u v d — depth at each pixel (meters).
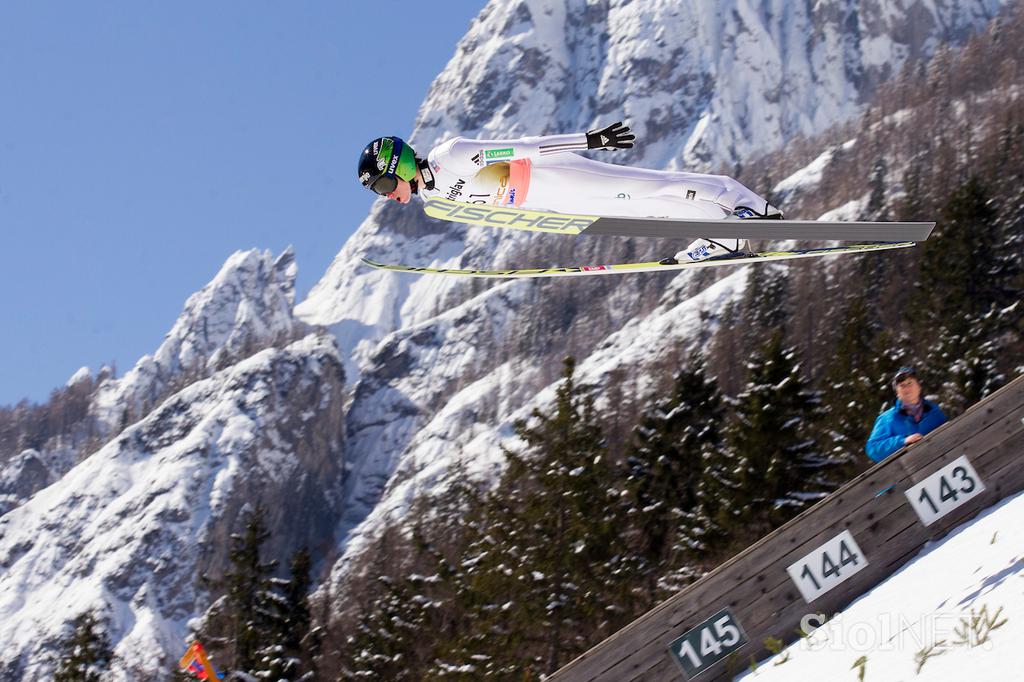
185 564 148.62
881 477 6.45
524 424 23.33
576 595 21.33
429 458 158.75
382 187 6.88
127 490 167.75
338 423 187.50
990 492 6.42
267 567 27.73
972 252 43.25
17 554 160.00
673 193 6.98
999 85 141.75
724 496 22.03
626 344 125.75
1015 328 33.81
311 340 191.38
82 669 28.55
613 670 6.33
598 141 6.86
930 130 140.50
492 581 21.83
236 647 26.70
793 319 69.50
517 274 8.39
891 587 5.86
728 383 65.38
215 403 178.12
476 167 6.75
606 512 22.33
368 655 25.17
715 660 6.28
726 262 7.48
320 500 175.75
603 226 6.90
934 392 31.47
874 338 37.19
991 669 3.65
